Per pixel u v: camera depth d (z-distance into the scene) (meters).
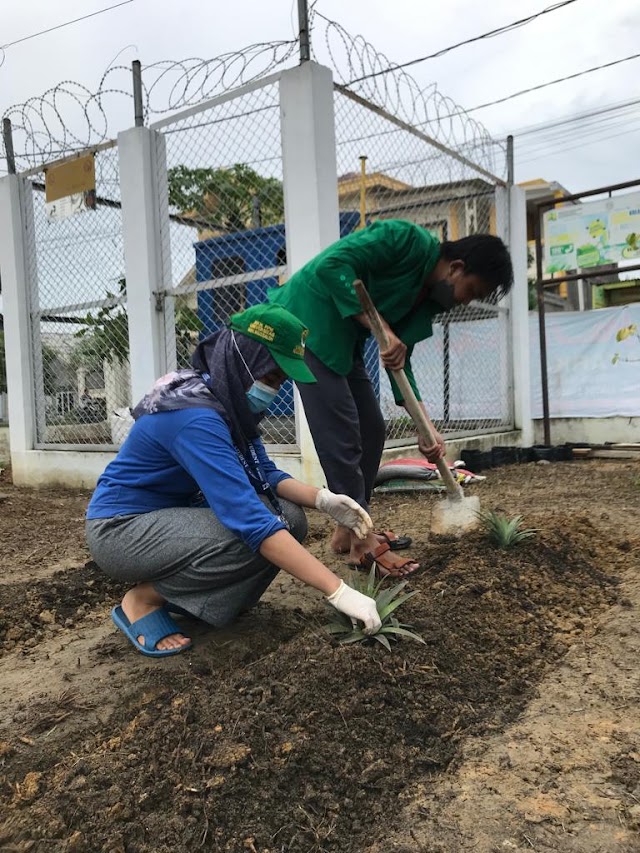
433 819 1.72
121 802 1.72
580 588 3.16
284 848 1.63
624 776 1.84
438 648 2.42
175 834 1.64
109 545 2.47
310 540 4.32
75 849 1.60
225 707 2.05
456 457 7.59
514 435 8.67
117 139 6.49
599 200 8.25
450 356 8.32
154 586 2.54
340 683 2.13
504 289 3.19
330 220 5.47
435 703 2.15
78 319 7.31
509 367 8.84
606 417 8.75
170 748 1.91
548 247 8.56
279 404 6.02
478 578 3.02
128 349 6.93
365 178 6.67
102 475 2.58
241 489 2.25
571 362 8.94
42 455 7.50
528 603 2.90
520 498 5.57
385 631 2.38
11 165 7.50
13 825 1.67
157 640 2.54
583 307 13.76
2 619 3.06
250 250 6.37
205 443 2.27
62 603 3.32
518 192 8.72
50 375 7.64
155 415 2.38
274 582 3.35
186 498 2.59
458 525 3.44
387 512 5.14
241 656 2.46
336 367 3.27
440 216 7.70
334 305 3.23
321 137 5.38
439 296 3.21
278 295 3.47
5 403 10.87
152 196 6.44
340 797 1.79
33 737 2.04
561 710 2.20
